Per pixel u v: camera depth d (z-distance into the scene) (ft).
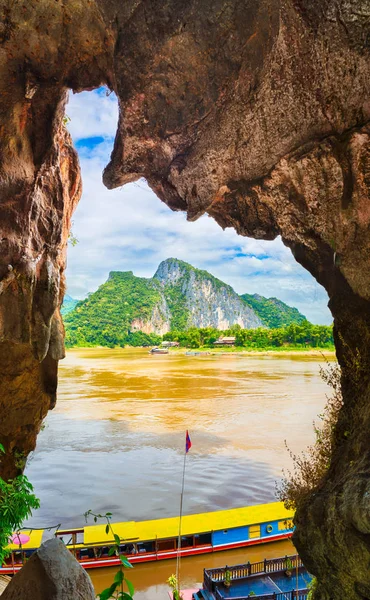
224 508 61.72
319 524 17.15
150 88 20.81
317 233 21.86
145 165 24.44
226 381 188.65
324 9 16.92
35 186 27.20
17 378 32.65
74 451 88.53
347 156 19.16
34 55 22.56
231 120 21.54
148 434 100.83
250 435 99.04
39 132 26.02
